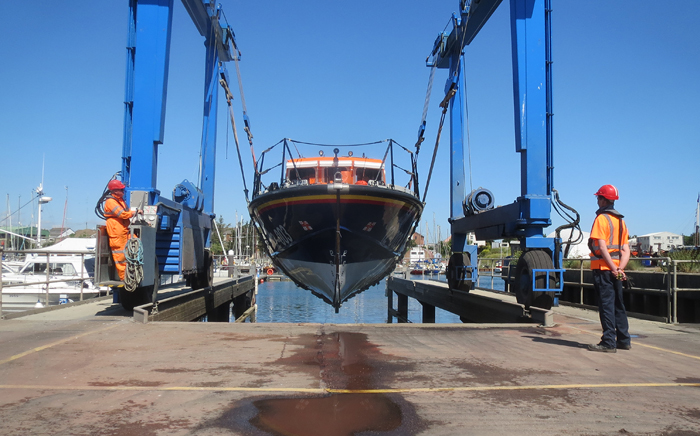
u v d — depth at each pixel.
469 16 10.52
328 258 9.40
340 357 4.22
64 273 17.50
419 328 5.93
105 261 7.24
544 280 7.42
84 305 8.70
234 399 2.99
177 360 4.05
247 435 2.41
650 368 3.88
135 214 6.95
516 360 4.16
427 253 56.94
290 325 6.03
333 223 8.73
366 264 9.77
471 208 10.68
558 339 5.28
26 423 2.55
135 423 2.56
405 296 19.09
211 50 11.96
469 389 3.25
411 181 10.81
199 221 10.76
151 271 7.09
